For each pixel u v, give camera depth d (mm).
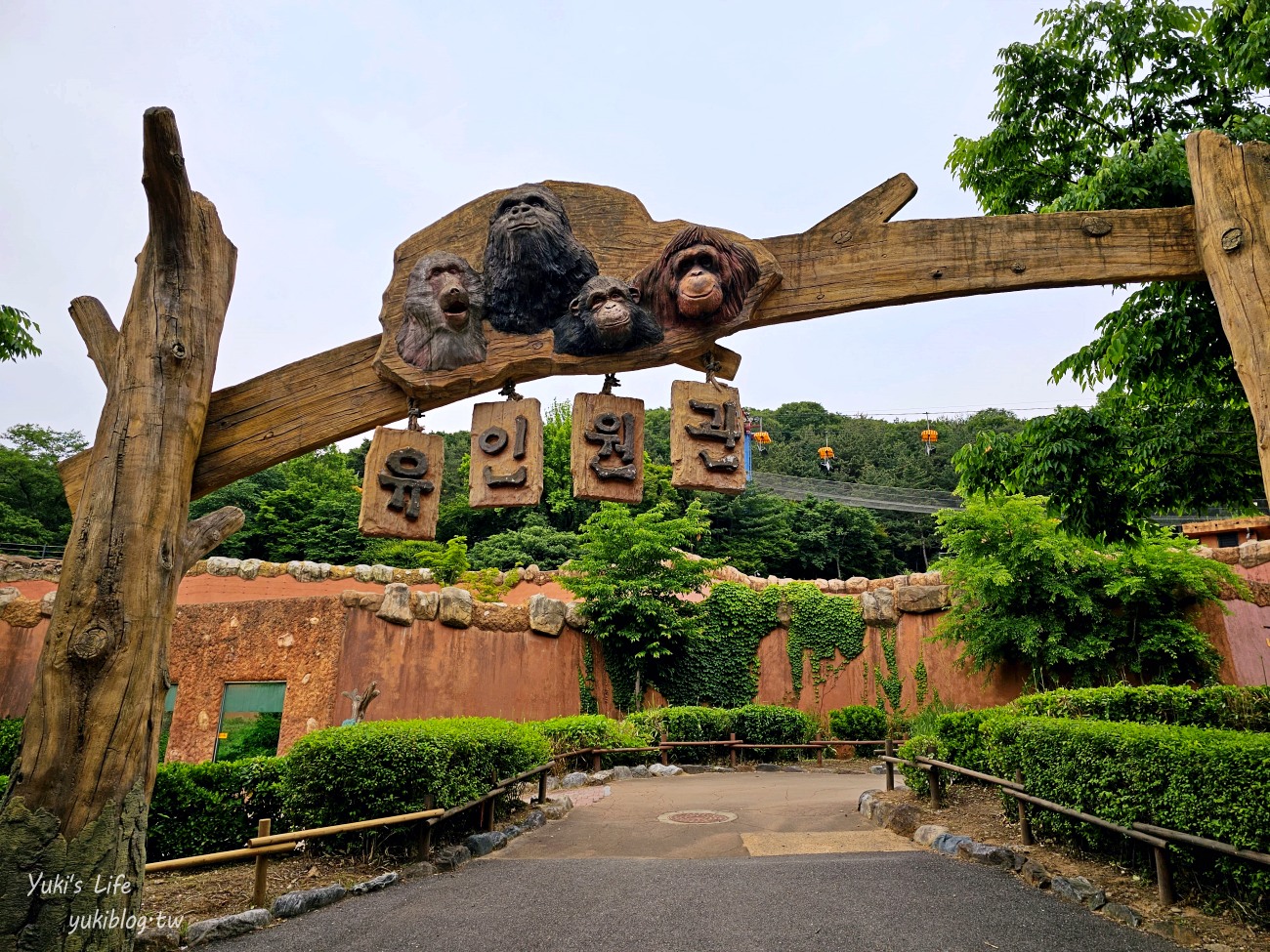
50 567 16984
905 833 6762
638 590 14984
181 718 12930
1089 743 5059
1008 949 3906
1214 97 7066
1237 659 12914
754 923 4383
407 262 3979
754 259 3852
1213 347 6039
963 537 13609
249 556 29766
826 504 36344
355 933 4363
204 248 3691
